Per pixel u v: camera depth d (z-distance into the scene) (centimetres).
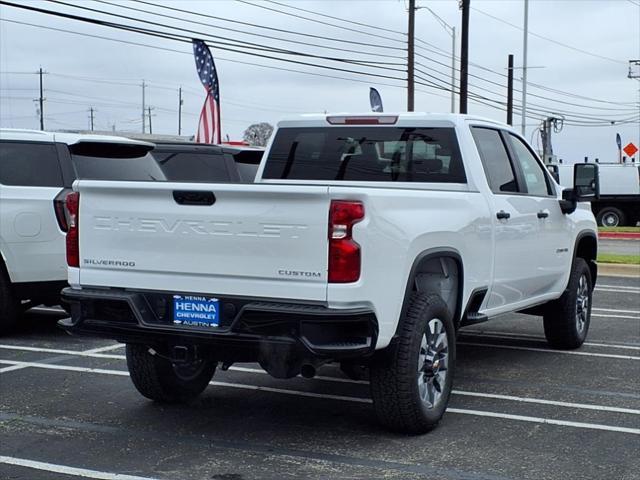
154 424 594
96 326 551
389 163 694
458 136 666
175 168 1070
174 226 526
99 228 554
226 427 587
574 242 840
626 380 733
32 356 821
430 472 496
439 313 562
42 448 539
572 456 527
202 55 1812
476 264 632
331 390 692
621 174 3222
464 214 613
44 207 865
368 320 495
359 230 489
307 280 492
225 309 514
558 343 864
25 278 866
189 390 645
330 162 716
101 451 534
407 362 533
